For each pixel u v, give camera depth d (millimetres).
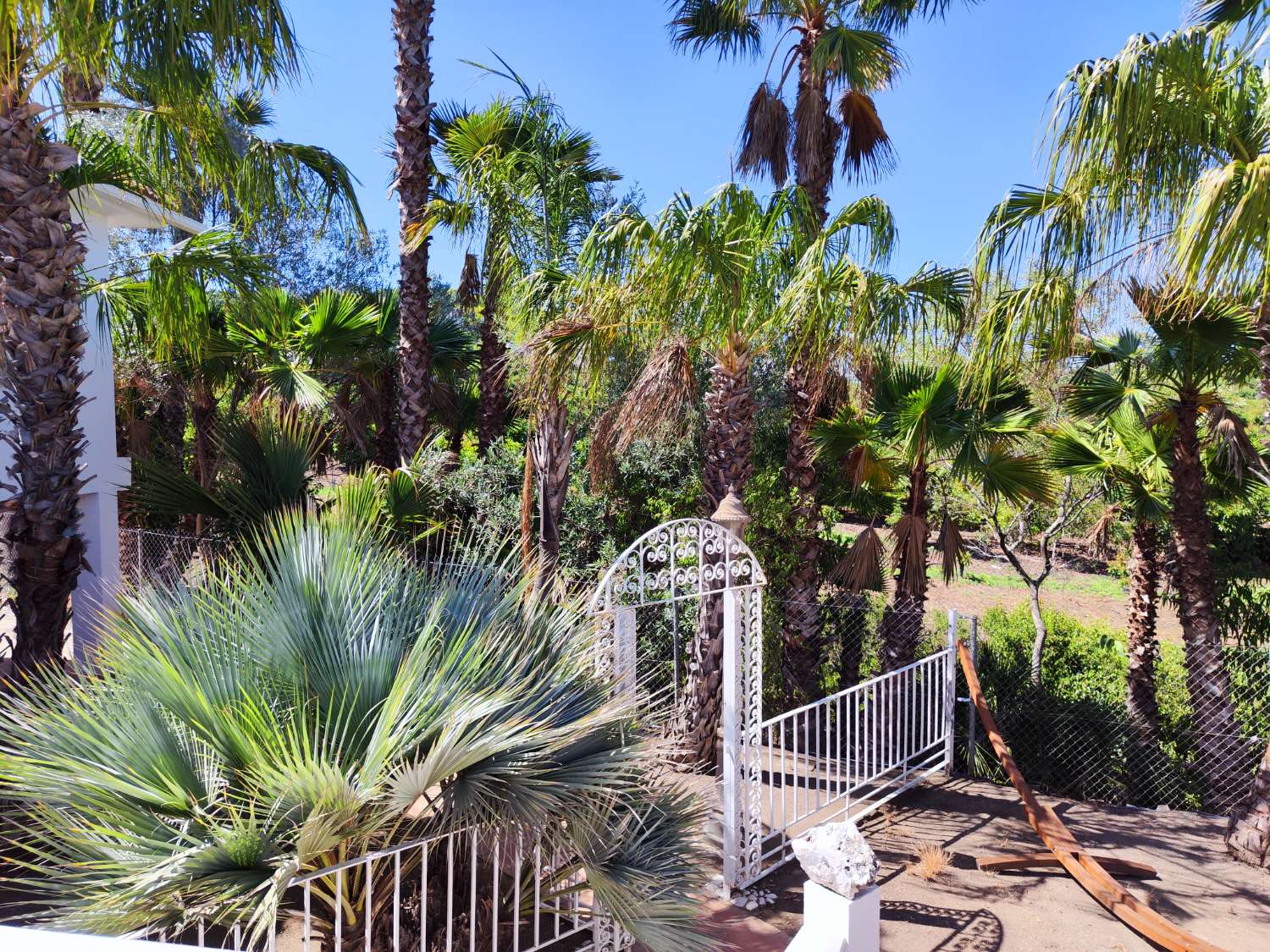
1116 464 8461
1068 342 5328
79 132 6137
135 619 3031
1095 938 4164
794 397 8195
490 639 3051
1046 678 9375
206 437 11750
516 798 2615
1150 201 4809
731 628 4527
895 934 4180
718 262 5754
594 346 6289
